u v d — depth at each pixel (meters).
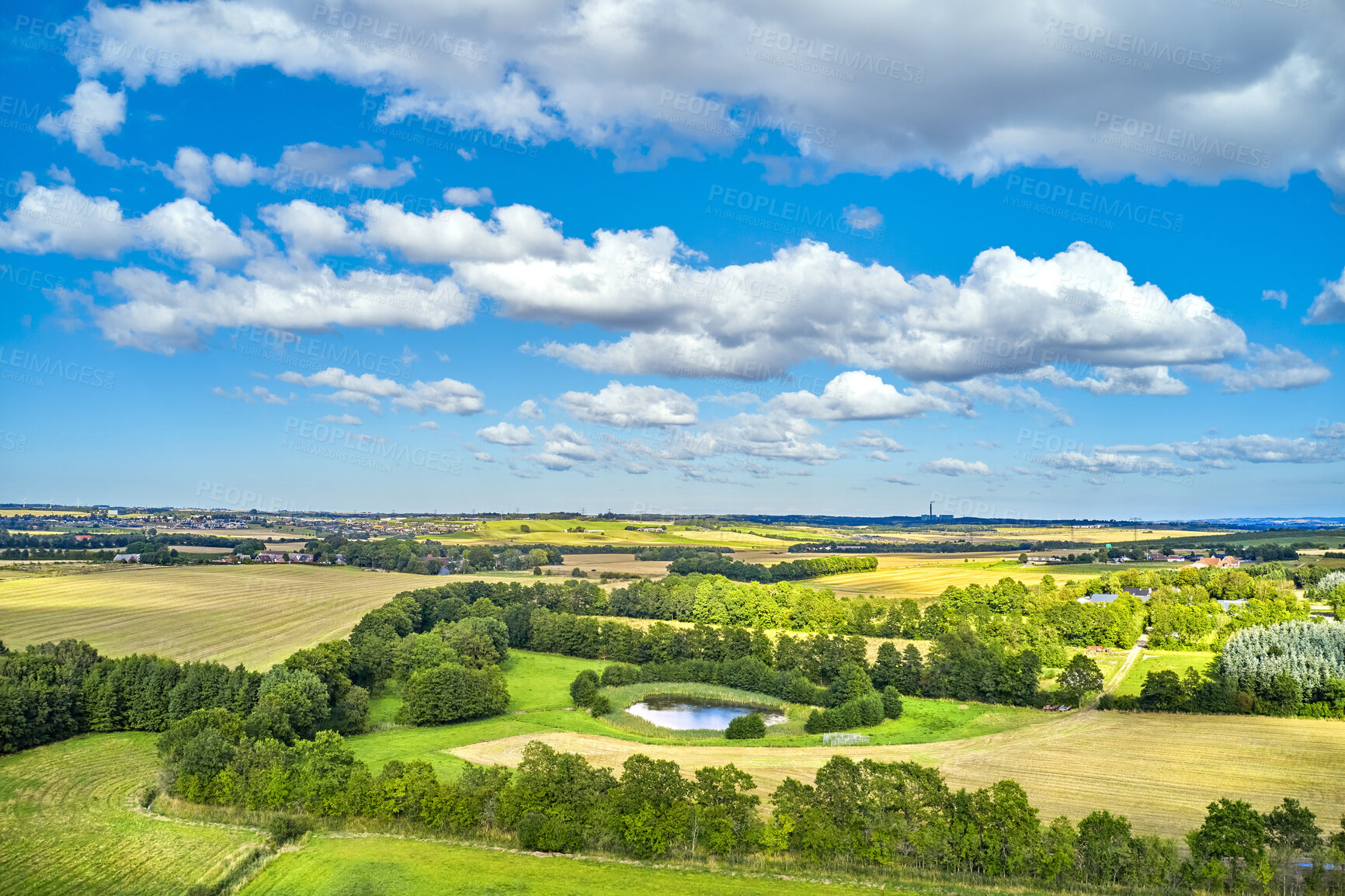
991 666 122.56
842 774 65.25
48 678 90.31
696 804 64.19
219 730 77.19
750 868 59.47
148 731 91.56
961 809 61.91
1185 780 83.06
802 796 64.69
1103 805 76.00
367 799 65.56
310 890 53.22
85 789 72.31
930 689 125.19
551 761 68.12
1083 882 57.91
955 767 88.06
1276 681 108.38
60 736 87.62
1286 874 57.12
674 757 92.06
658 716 116.38
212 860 57.38
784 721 113.81
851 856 60.66
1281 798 77.62
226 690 93.81
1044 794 79.31
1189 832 59.81
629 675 133.88
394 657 128.00
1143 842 58.78
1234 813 59.03
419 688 106.75
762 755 93.50
